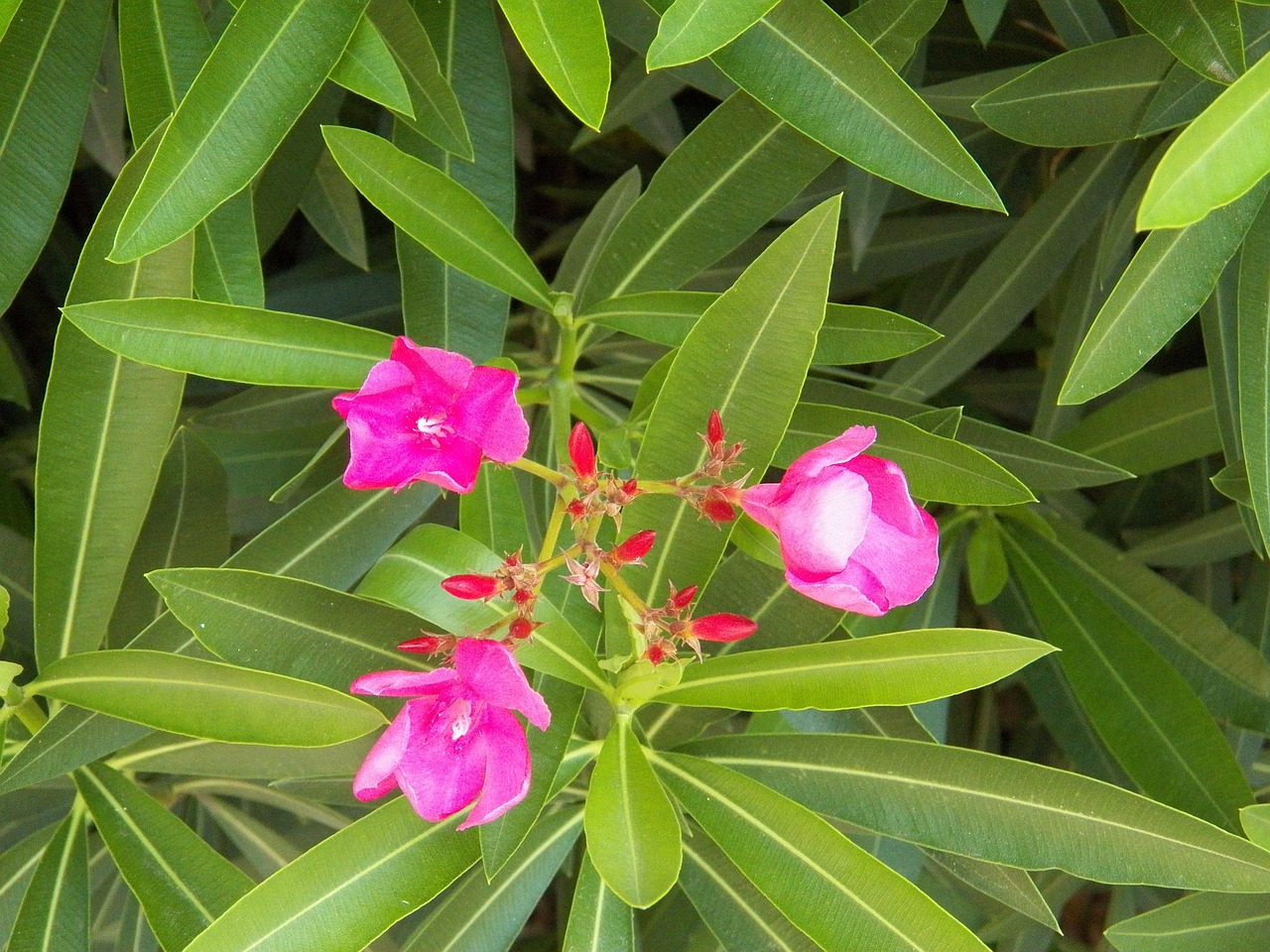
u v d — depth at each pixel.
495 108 0.47
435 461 0.36
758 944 0.44
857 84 0.42
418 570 0.40
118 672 0.42
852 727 0.48
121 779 0.44
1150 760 0.50
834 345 0.46
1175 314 0.41
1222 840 0.41
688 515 0.43
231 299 0.43
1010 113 0.46
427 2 0.47
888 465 0.38
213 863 0.43
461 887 0.45
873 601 0.37
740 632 0.39
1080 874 0.42
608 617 0.43
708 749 0.45
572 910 0.43
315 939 0.40
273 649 0.42
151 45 0.42
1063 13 0.50
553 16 0.38
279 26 0.40
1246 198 0.41
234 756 0.45
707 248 0.48
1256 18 0.45
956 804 0.43
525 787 0.37
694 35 0.37
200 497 0.49
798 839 0.42
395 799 0.41
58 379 0.42
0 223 0.43
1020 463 0.49
